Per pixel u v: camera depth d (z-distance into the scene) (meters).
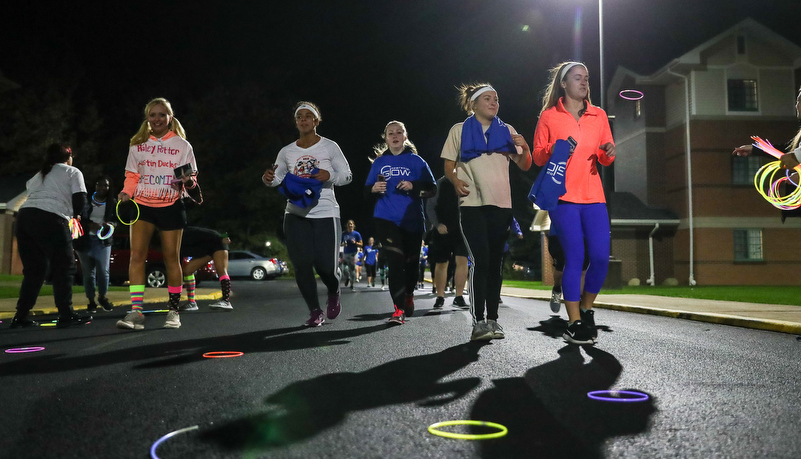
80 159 34.28
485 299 5.28
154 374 3.82
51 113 32.78
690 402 3.04
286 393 3.27
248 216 35.69
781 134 23.84
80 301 10.34
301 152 6.35
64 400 3.15
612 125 15.88
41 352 4.76
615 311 8.84
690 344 5.14
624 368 3.96
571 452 2.28
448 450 2.31
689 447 2.34
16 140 31.44
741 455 2.25
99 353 4.69
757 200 23.72
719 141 23.70
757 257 23.67
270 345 5.06
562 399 3.11
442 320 7.20
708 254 23.47
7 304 9.14
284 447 2.36
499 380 3.58
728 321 6.88
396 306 6.75
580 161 4.99
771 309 8.02
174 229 6.30
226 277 9.23
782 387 3.40
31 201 6.52
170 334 5.91
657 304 9.10
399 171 6.70
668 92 25.47
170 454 2.28
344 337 5.57
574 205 5.02
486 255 5.23
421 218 6.82
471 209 5.27
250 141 36.38
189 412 2.89
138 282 6.28
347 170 6.44
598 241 5.01
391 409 2.92
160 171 6.04
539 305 10.41
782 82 23.94
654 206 25.64
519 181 35.50
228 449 2.34
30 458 2.27
